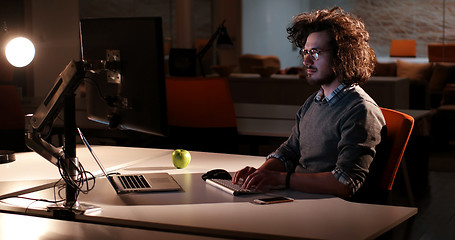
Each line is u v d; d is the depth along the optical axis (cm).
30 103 495
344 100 222
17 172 244
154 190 209
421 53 1015
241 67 987
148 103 188
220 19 1141
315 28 225
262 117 421
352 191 207
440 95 862
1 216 183
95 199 200
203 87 368
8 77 440
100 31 201
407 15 1027
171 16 1000
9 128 436
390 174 231
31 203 196
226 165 258
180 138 390
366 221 173
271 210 185
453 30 983
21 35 247
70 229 169
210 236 165
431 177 558
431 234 386
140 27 185
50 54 681
